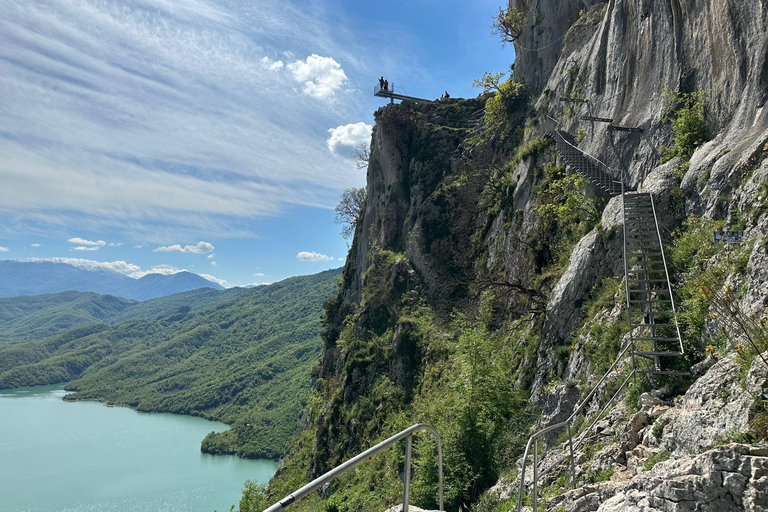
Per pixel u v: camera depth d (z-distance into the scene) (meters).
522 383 17.80
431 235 40.94
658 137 18.53
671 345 10.51
